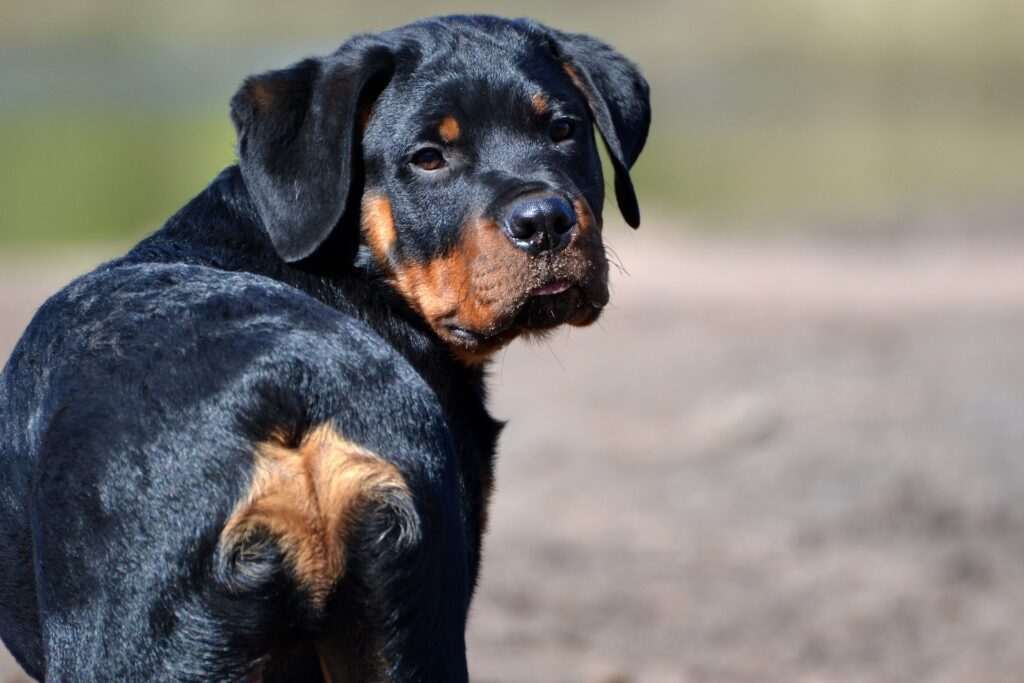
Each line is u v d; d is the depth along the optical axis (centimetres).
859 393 1717
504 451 1656
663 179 4009
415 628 492
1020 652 1075
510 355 2153
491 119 698
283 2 11344
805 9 8012
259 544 474
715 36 8056
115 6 11281
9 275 2611
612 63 795
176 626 481
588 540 1355
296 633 488
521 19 772
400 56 702
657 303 2398
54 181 4381
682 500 1454
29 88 7556
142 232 3450
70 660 498
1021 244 2817
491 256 669
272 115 679
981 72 6525
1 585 562
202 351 506
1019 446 1498
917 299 2320
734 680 1024
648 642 1098
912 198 3441
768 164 4278
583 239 683
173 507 484
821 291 2444
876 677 1033
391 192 693
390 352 525
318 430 495
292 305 529
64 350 538
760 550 1312
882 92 6269
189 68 8725
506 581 1237
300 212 662
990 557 1270
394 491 485
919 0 7894
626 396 1831
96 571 492
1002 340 1930
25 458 537
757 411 1678
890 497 1406
